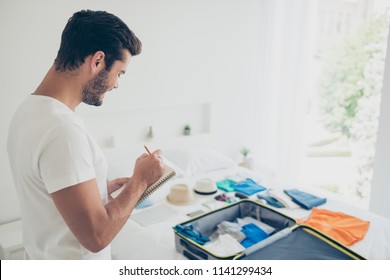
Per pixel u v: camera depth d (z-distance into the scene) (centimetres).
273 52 308
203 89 290
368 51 396
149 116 270
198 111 298
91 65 88
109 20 89
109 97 242
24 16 201
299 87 286
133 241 167
